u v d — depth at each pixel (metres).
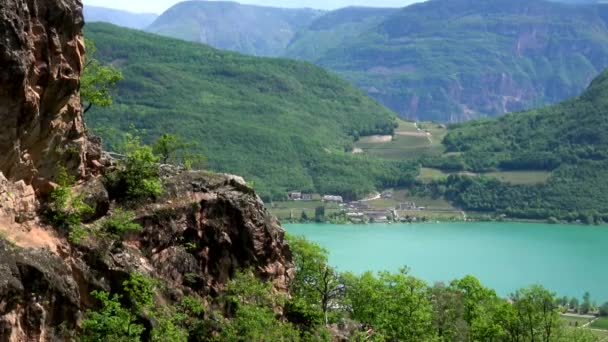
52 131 40.53
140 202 47.06
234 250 52.62
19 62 35.12
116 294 39.88
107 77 53.59
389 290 75.56
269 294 54.31
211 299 50.22
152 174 48.84
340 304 73.94
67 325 36.12
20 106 36.28
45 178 41.06
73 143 43.19
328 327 62.50
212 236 51.16
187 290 48.25
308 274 67.62
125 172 47.53
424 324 75.69
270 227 55.88
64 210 41.00
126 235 44.78
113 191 46.56
